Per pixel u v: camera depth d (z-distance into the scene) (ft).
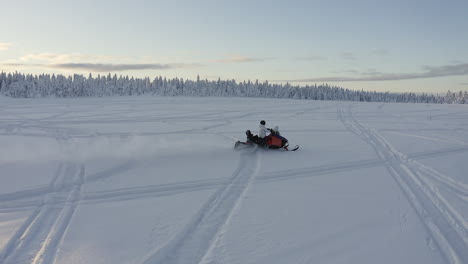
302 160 32.17
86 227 15.78
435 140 45.62
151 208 18.40
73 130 56.03
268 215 17.19
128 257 12.75
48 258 12.73
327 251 13.15
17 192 21.33
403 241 14.05
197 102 161.58
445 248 13.44
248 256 12.79
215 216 17.13
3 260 12.57
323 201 19.47
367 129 60.49
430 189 21.79
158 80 362.74
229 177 25.36
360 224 15.89
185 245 13.83
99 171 26.81
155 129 58.13
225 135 51.26
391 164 30.19
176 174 26.20
